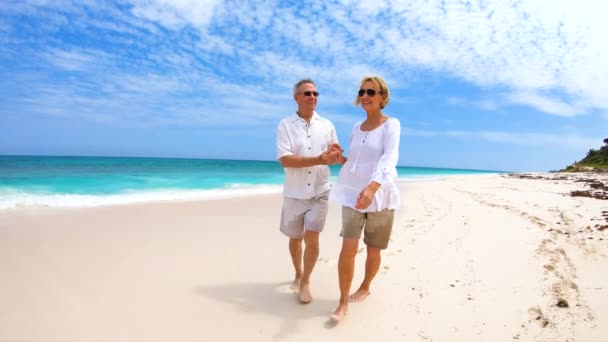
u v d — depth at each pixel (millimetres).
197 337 2697
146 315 2994
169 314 3023
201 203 8836
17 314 2924
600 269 3795
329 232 6043
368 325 2891
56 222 6000
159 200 9352
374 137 3045
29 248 4562
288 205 3432
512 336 2666
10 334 2633
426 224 6449
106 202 8648
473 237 5270
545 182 17672
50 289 3412
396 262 4289
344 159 3172
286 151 3316
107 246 4789
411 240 5270
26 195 9219
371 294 3434
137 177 17656
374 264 3268
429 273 3908
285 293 3504
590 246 4570
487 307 3105
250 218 7062
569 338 2600
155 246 4883
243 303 3266
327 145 3506
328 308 3191
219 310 3123
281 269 4141
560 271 3777
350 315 3047
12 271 3809
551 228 5539
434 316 3002
